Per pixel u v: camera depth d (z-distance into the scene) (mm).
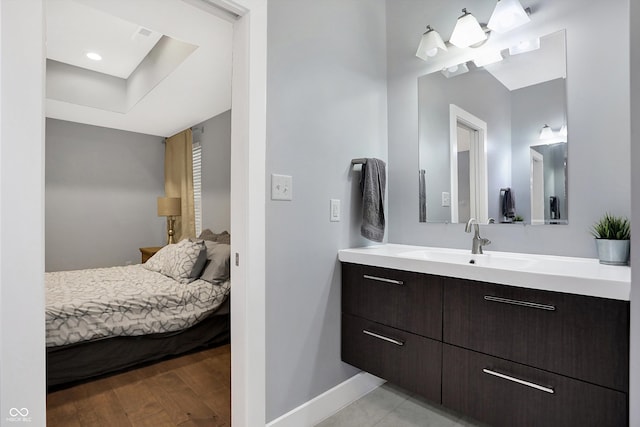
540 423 1199
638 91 1022
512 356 1266
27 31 951
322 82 1780
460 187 1927
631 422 1013
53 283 2670
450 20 1960
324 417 1729
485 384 1334
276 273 1553
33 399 954
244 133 1438
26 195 946
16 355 930
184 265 2807
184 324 2492
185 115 3898
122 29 2754
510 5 1627
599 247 1406
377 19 2168
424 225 2072
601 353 1075
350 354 1815
